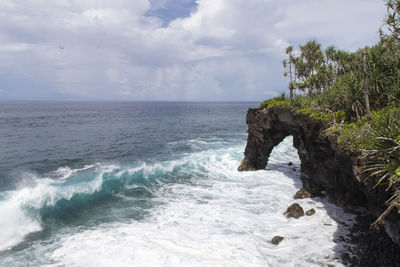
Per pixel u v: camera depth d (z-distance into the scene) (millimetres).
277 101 17812
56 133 42969
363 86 10766
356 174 8391
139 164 23891
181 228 11328
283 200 14570
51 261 8984
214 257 9117
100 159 25797
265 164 20906
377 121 7320
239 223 11805
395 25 9648
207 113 110250
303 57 24281
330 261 8836
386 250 8867
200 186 17203
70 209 13414
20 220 11914
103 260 8969
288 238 10352
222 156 25609
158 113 106625
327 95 14422
